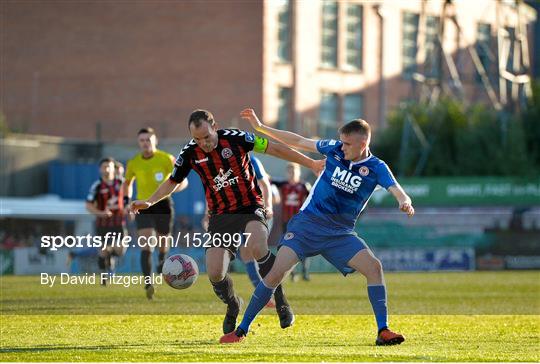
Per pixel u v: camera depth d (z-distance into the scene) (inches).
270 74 5890.8
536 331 1472.7
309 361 1036.5
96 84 6422.2
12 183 5187.0
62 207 4690.0
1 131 5748.0
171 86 6181.1
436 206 4749.0
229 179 1289.4
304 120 5629.9
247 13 5920.3
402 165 5177.2
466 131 5221.5
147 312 1643.7
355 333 1414.9
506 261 3690.9
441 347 1221.1
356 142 1205.1
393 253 3681.1
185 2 6136.8
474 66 6151.6
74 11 6476.4
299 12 5940.0
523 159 5049.2
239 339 1256.8
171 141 5477.4
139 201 1299.2
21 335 1355.8
